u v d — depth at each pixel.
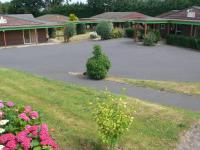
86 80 19.00
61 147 6.49
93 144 6.92
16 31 42.50
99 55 19.53
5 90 10.83
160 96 15.16
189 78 20.09
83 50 34.41
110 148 6.67
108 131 6.25
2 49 37.38
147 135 8.18
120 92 15.89
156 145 7.75
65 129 7.41
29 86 11.92
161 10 62.16
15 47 39.31
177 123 9.26
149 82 18.23
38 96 10.35
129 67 24.17
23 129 4.95
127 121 6.41
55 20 56.88
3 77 13.27
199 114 10.86
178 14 46.50
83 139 7.04
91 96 10.98
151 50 34.31
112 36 45.94
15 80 12.87
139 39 43.72
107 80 19.03
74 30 44.78
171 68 23.80
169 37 39.88
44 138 4.72
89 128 7.75
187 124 9.26
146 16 57.81
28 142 4.53
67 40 44.62
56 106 9.31
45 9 83.75
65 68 23.62
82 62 26.47
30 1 83.25
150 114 9.80
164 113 10.02
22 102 9.38
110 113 6.32
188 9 44.09
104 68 19.22
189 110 12.70
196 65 25.14
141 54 31.30
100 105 6.67
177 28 44.56
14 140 4.54
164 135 8.36
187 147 7.96
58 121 7.91
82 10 73.31
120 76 20.64
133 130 8.28
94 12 74.12
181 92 16.03
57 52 33.22
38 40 44.62
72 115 8.58
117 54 31.20
